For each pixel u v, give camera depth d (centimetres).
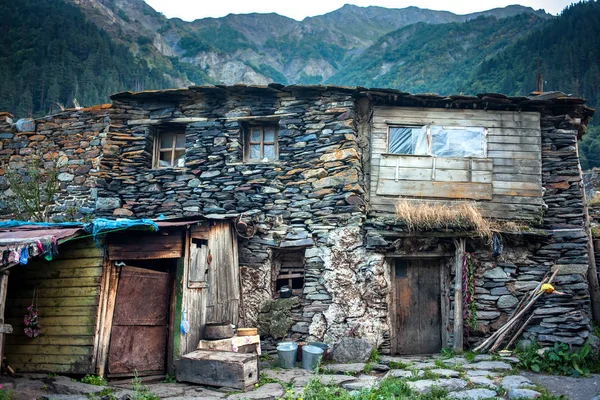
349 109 990
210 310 813
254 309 941
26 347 719
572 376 725
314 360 795
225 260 883
